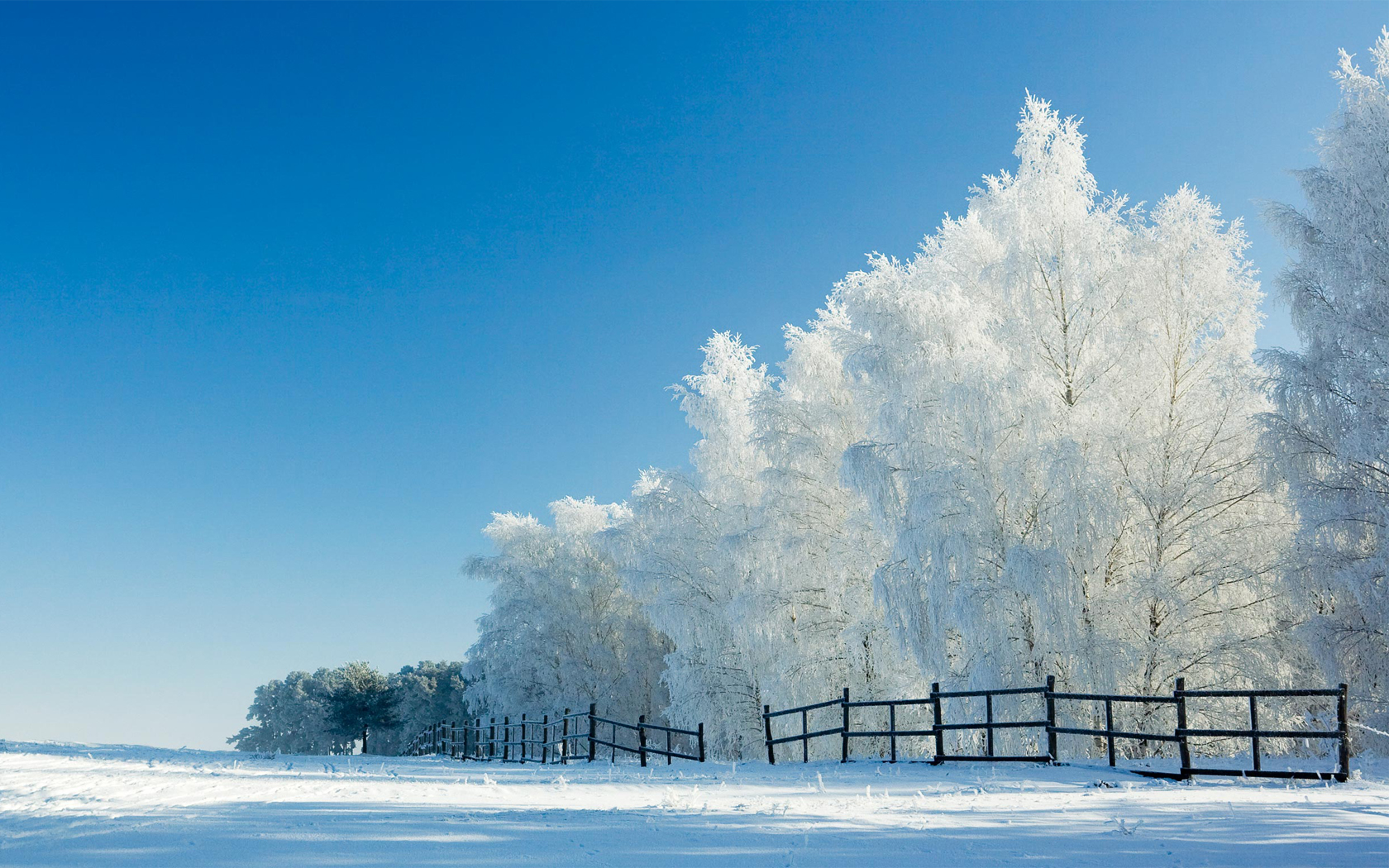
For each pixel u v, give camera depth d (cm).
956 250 2533
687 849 557
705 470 3328
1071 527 1988
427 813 701
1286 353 2077
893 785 1093
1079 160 2314
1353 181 2072
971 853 564
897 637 2112
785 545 2658
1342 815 757
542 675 4444
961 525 2064
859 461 2206
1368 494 1967
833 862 525
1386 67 2158
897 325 2280
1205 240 2197
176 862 487
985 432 2131
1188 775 1152
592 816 705
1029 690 1351
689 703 3022
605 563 4650
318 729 10669
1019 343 2270
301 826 615
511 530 4906
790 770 1391
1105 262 2264
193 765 1223
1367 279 2025
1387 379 1998
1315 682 2028
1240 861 545
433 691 9794
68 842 543
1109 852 572
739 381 3350
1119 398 2209
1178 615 2038
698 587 3148
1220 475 2141
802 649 2656
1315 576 1964
